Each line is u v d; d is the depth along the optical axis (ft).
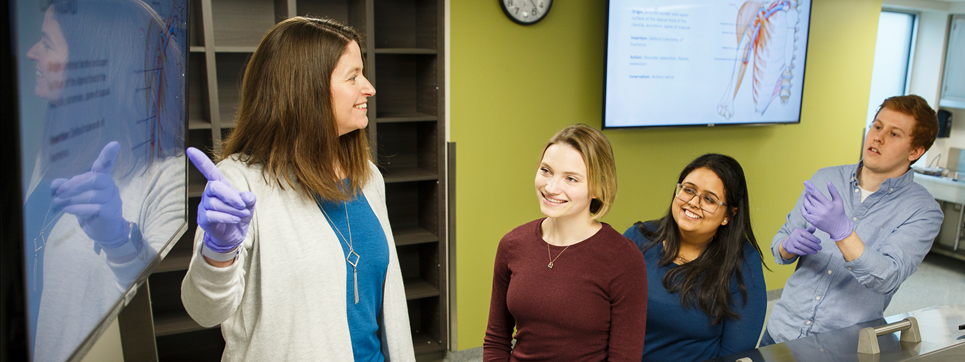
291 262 3.16
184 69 3.39
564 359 3.86
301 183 3.31
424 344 9.51
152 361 3.59
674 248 4.61
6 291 1.36
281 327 3.15
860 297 5.23
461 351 9.80
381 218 3.94
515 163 9.53
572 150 3.60
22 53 1.38
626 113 9.95
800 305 5.58
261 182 3.20
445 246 9.11
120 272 2.32
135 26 2.40
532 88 9.39
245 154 3.29
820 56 11.75
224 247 2.49
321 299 3.24
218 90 8.17
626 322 3.71
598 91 9.92
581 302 3.76
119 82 2.21
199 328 7.82
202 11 6.95
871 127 5.34
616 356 3.70
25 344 1.43
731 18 10.39
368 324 3.63
